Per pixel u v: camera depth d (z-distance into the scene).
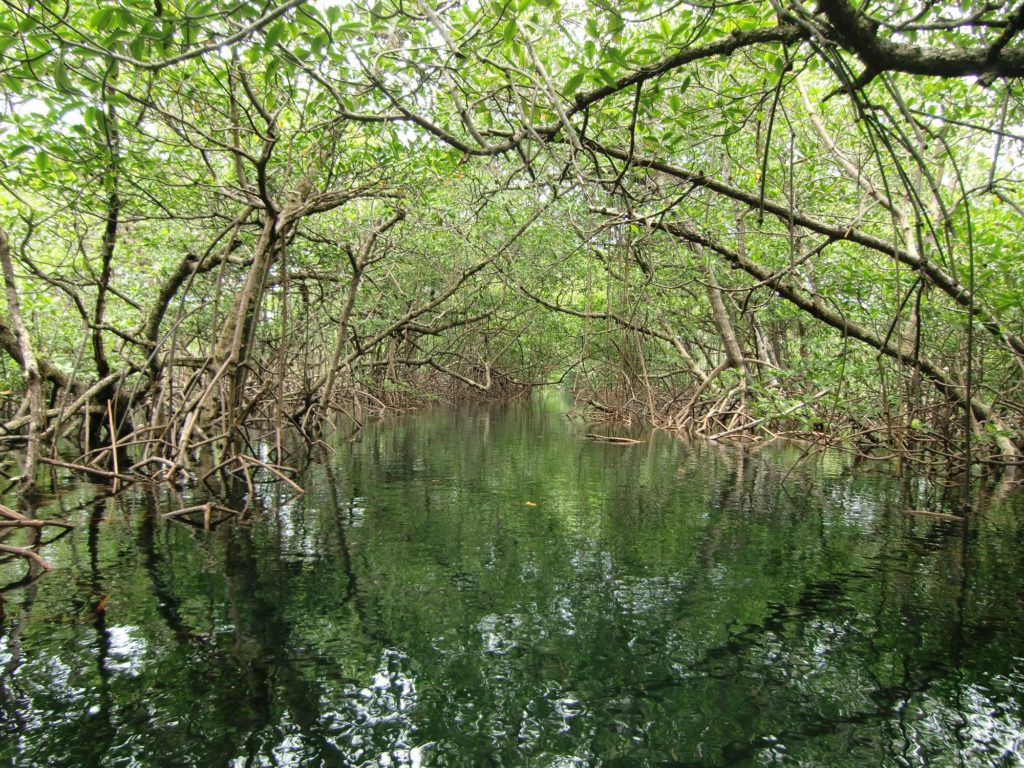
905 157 7.46
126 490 6.27
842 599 3.42
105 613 3.18
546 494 6.26
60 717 2.27
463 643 2.89
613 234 7.29
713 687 2.54
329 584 3.62
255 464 6.45
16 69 3.21
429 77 3.88
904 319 7.56
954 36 4.51
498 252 7.91
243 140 7.57
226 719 2.28
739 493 6.40
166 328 9.88
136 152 6.16
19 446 6.75
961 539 4.64
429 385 23.77
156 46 2.80
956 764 2.08
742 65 6.27
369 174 7.32
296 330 10.78
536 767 2.06
